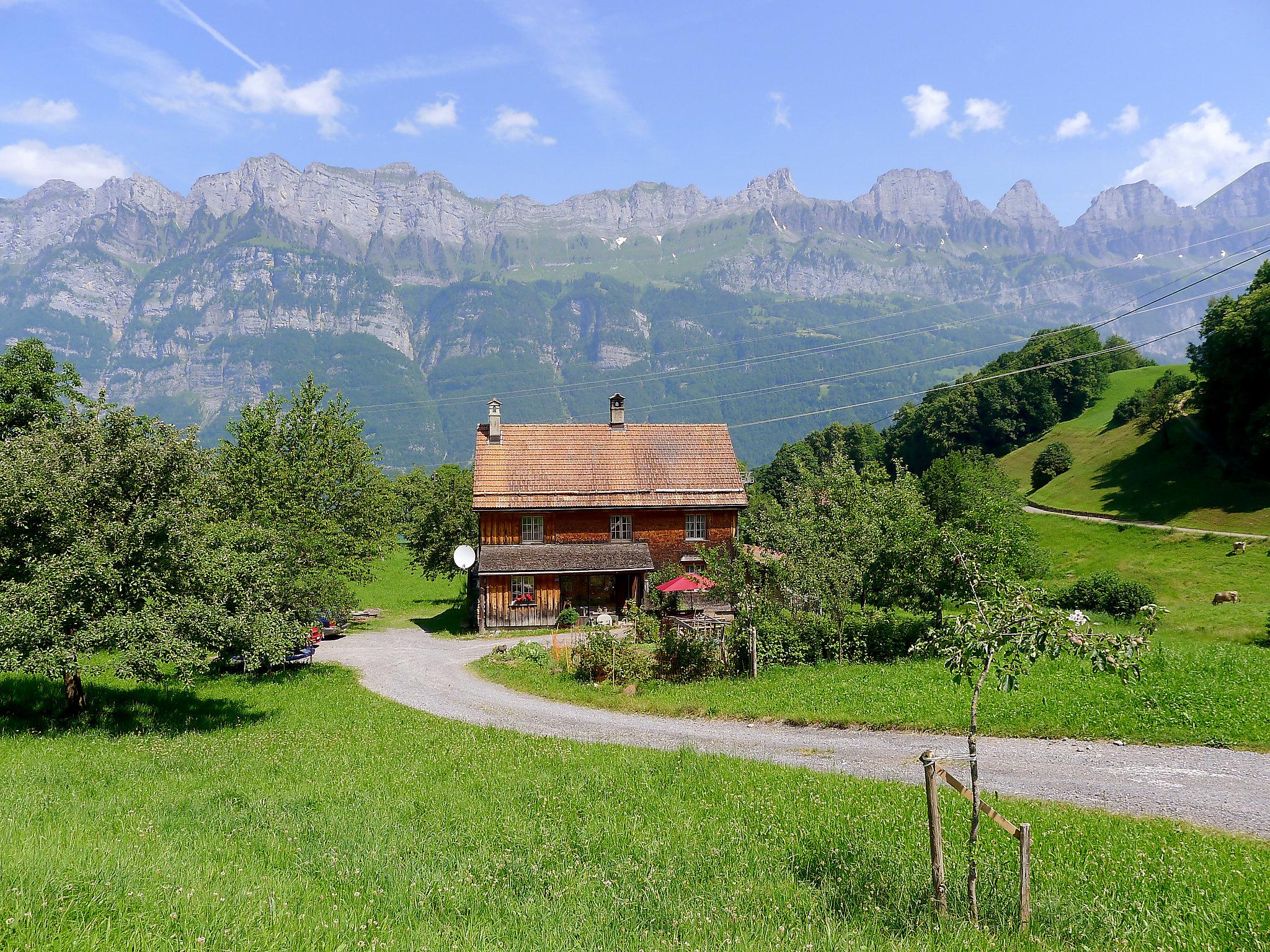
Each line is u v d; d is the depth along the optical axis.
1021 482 108.00
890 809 13.44
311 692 31.56
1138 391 107.56
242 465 49.69
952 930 8.18
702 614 47.53
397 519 64.50
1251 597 49.91
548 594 52.12
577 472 55.12
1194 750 17.05
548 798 14.45
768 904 9.09
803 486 36.41
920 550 31.14
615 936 7.92
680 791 15.03
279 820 12.29
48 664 19.06
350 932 7.37
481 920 8.32
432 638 51.19
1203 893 9.45
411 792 15.05
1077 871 10.34
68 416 23.14
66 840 9.66
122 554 21.20
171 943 6.51
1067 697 20.88
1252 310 71.88
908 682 24.69
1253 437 70.69
